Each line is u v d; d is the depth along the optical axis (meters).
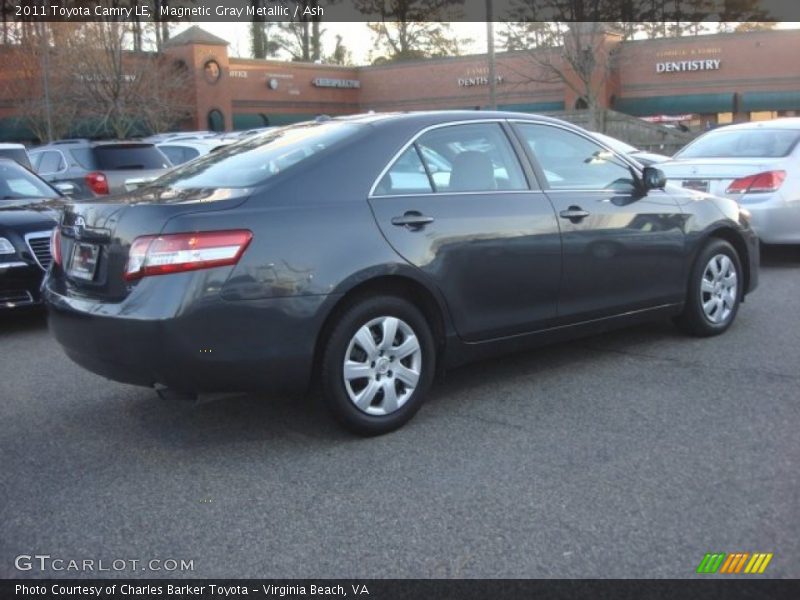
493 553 3.26
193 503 3.77
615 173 5.67
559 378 5.44
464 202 4.77
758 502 3.61
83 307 4.18
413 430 4.59
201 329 3.90
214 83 38.81
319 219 4.22
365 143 4.56
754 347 6.02
